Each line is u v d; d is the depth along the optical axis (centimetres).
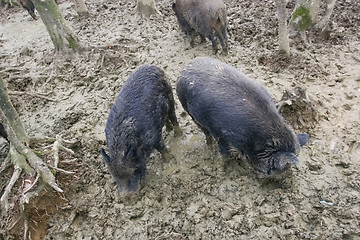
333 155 240
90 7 511
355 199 212
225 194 233
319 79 308
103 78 362
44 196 243
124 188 226
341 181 224
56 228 235
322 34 353
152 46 397
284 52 333
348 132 254
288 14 402
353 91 288
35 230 234
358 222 200
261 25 388
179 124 296
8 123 241
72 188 255
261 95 213
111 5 506
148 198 240
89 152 279
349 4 395
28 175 248
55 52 406
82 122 314
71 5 534
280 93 298
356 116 266
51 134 307
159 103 247
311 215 209
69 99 346
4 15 560
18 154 249
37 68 397
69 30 388
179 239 213
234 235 209
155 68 259
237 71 232
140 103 234
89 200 245
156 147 252
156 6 479
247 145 212
